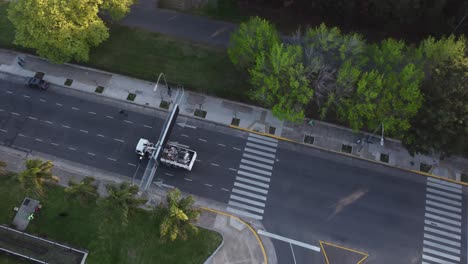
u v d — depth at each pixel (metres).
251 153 65.12
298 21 75.38
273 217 60.72
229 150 65.31
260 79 60.72
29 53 72.94
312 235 59.50
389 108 57.03
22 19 63.84
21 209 60.62
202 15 76.38
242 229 59.91
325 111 60.25
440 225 60.00
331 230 59.81
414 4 64.44
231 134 66.56
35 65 72.12
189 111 68.12
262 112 68.12
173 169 63.81
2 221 59.78
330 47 60.41
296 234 59.56
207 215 60.78
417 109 56.47
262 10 76.81
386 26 73.12
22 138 66.12
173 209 48.88
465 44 59.53
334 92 58.69
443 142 55.97
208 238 59.03
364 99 57.19
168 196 52.00
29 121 67.44
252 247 58.75
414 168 63.69
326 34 60.81
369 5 69.62
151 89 69.94
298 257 58.28
